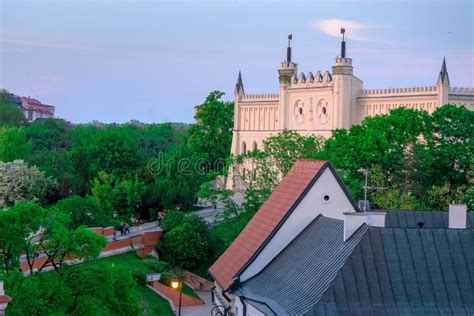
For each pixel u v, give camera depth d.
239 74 193.75
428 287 44.88
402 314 43.81
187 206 132.88
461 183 120.19
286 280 51.00
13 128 192.50
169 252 108.44
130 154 154.50
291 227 57.31
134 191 128.00
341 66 162.25
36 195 143.62
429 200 107.19
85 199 111.56
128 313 54.75
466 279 45.16
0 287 45.38
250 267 56.78
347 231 47.56
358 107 162.75
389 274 44.91
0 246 54.56
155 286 94.81
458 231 46.50
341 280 44.56
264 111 186.00
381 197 98.31
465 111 125.00
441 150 121.50
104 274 52.91
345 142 114.88
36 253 56.84
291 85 176.62
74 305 51.22
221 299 62.75
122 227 114.25
